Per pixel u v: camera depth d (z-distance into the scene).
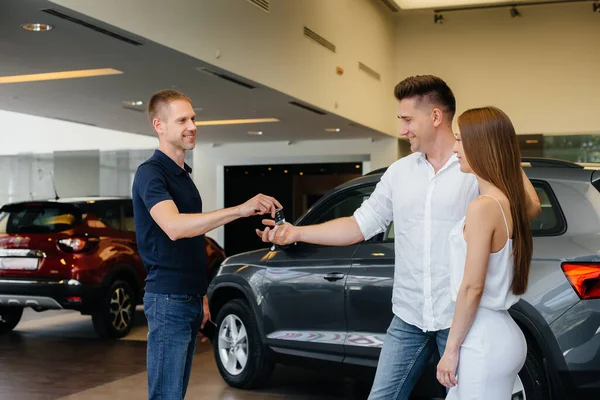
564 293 3.57
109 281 7.30
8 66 7.51
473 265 2.44
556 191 3.81
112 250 7.39
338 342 4.45
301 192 14.77
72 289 6.98
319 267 4.62
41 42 6.55
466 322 2.48
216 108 10.34
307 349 4.64
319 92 10.34
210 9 7.54
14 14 5.68
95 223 7.36
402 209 2.96
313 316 4.62
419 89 2.88
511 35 14.05
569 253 3.61
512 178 2.51
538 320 3.60
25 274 7.02
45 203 7.27
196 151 14.88
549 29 13.88
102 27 6.09
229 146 14.67
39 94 9.01
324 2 10.65
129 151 15.62
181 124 2.96
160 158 2.96
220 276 5.29
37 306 7.12
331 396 5.04
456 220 2.85
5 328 7.82
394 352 2.99
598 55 13.67
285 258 4.87
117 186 15.66
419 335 2.96
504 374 2.50
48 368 6.05
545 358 3.61
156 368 2.90
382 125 13.21
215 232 15.16
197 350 6.91
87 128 15.89
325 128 12.51
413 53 14.43
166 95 2.99
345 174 14.46
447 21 14.30
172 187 2.95
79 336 7.64
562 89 13.84
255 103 9.97
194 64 7.54
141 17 6.40
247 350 5.13
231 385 5.27
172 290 2.91
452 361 2.51
